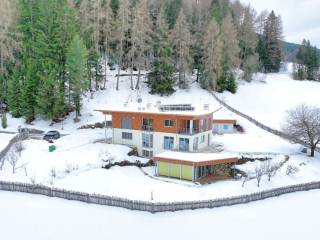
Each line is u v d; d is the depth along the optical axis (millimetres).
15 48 60594
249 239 27531
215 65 69688
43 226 28656
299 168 43312
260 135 56594
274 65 102375
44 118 58344
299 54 102188
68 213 31156
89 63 63906
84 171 40125
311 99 78125
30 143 47875
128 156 45500
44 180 37219
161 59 66500
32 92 56844
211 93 71188
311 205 34719
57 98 55531
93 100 63750
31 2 65500
